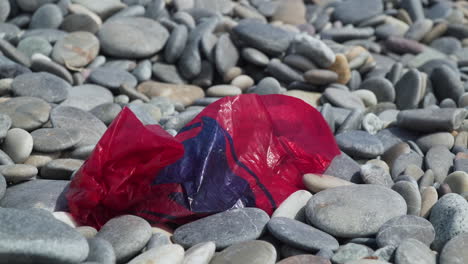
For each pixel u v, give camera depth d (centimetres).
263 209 96
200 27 137
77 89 123
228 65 133
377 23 156
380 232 89
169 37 137
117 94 128
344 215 91
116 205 93
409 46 144
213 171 95
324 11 163
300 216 94
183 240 90
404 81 128
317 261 86
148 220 94
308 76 129
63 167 99
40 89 117
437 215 93
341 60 130
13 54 125
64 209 94
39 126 107
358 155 108
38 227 81
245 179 96
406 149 109
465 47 150
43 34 133
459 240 88
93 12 141
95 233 90
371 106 126
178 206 94
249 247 87
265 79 128
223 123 99
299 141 103
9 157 100
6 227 80
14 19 141
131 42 133
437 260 87
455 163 105
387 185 100
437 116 112
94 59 132
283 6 159
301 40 131
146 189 93
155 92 128
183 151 93
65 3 141
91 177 91
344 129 115
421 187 100
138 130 92
